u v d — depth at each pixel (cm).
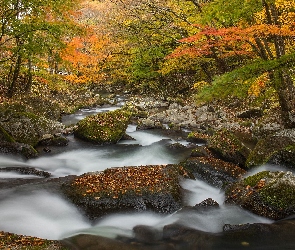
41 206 643
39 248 451
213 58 1680
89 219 625
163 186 689
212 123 1514
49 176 827
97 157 1052
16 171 805
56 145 1127
